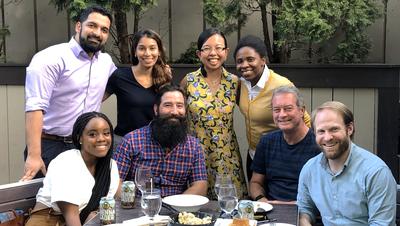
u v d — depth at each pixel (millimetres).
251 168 3486
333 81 4430
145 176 2879
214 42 3607
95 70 3701
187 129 3516
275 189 3328
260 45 3580
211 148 3666
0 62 5207
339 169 2582
